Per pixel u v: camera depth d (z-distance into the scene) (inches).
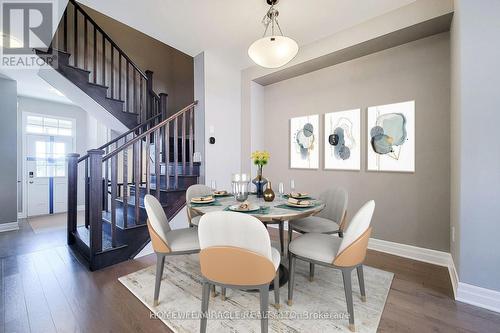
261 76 144.2
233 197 97.7
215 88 138.6
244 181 85.6
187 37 117.7
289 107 147.7
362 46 107.7
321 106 133.3
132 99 171.5
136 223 106.0
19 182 193.0
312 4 91.6
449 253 94.6
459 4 70.7
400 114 106.7
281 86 151.6
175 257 104.2
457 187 74.3
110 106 133.9
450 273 86.9
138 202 106.6
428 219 100.1
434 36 98.1
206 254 52.4
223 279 52.0
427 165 100.3
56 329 59.9
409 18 91.3
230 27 108.8
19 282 82.9
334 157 128.1
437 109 97.7
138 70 155.5
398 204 107.7
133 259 102.2
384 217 111.6
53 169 211.0
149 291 76.6
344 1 90.0
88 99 130.2
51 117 208.8
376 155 113.8
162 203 118.0
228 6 93.9
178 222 120.5
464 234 69.7
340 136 125.7
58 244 123.6
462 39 69.6
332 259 61.6
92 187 91.5
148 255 107.0
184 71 205.2
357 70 119.5
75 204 123.6
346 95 123.3
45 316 64.9
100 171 93.6
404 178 106.1
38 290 77.7
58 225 165.6
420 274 87.7
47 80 127.5
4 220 151.3
